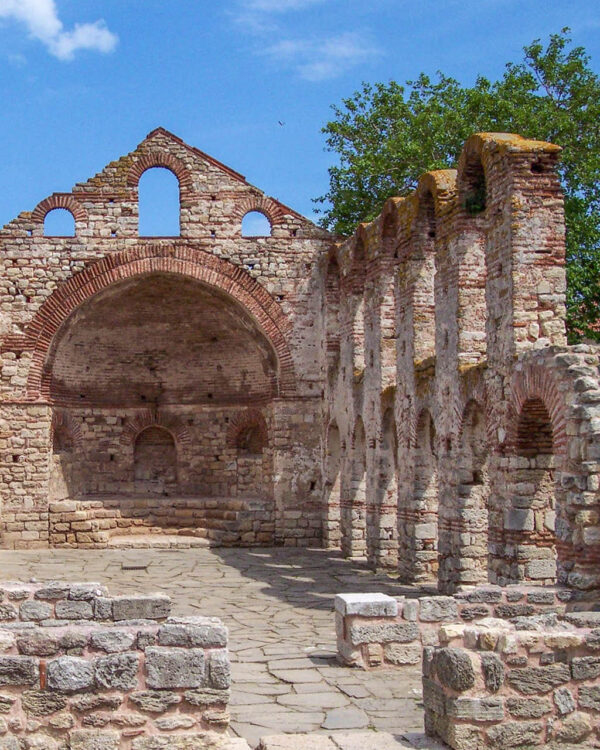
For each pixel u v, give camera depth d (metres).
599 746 8.62
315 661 12.96
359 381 25.39
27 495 28.48
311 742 8.63
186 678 8.82
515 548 15.20
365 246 24.80
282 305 29.78
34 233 29.27
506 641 8.61
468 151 17.72
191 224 29.73
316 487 29.38
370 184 32.84
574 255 27.08
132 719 8.73
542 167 15.95
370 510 23.81
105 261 29.34
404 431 21.20
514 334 15.57
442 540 18.52
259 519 29.00
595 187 27.92
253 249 29.80
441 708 8.69
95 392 31.50
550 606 12.21
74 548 28.25
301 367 29.66
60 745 8.66
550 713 8.57
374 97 33.44
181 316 31.34
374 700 10.93
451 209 18.56
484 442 17.80
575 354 13.59
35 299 29.09
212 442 32.00
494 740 8.45
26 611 12.19
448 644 9.23
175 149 29.95
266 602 18.36
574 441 13.05
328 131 33.47
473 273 18.17
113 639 8.96
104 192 29.61
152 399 32.19
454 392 18.16
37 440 28.72
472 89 29.97
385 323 23.28
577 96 29.47
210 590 20.00
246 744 8.78
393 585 20.47
